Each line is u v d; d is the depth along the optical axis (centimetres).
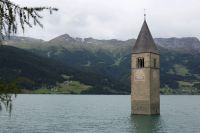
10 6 1414
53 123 10388
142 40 11825
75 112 15112
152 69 11662
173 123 10312
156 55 11881
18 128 9044
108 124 10081
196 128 9281
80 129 8994
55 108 17812
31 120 11150
